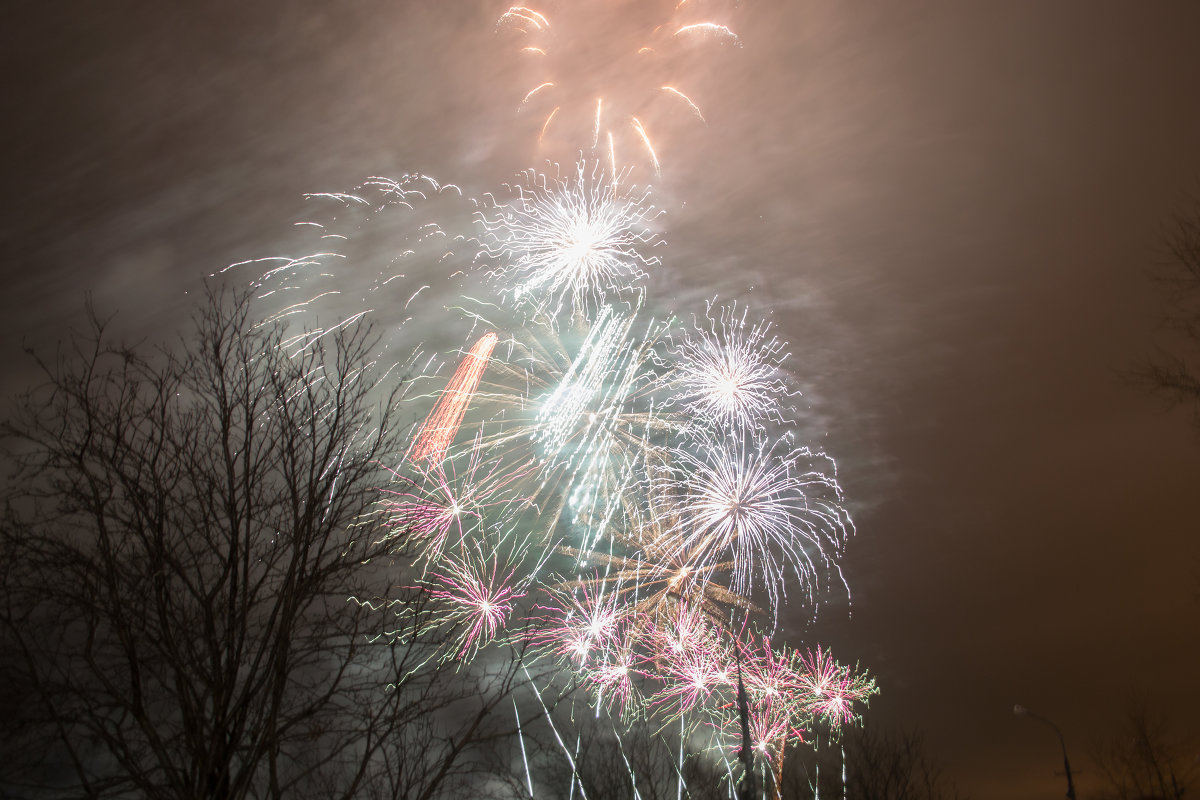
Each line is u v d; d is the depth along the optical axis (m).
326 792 12.06
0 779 10.23
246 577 11.72
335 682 11.73
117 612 11.09
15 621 10.80
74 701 10.80
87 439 11.77
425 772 12.41
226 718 11.05
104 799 10.38
